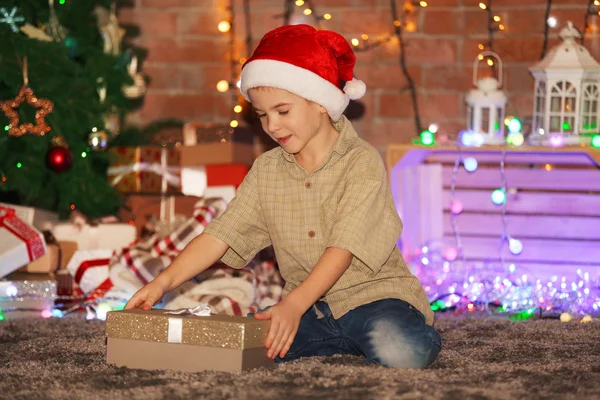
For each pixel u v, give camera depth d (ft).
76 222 11.30
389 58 13.03
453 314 10.39
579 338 8.21
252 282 9.77
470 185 12.67
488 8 12.71
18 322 9.04
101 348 7.39
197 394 5.44
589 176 12.30
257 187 7.10
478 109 11.49
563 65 11.11
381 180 6.79
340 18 13.17
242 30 13.61
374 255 6.54
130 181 12.35
